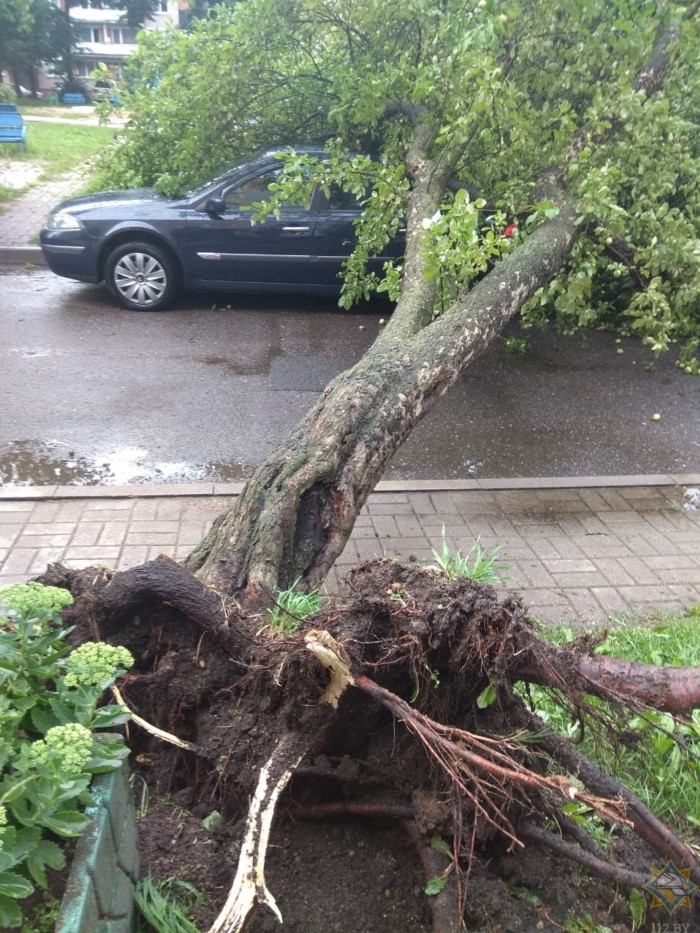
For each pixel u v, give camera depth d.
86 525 4.36
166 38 8.72
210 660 2.15
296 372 6.91
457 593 1.89
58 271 8.20
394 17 6.79
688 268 6.56
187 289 8.34
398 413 3.58
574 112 6.16
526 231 5.68
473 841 1.75
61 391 6.21
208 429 5.74
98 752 1.58
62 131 21.64
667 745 2.50
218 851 1.96
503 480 5.25
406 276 5.01
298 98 8.25
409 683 1.96
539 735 1.98
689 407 6.71
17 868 1.46
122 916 1.58
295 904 1.89
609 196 5.62
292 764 1.83
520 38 5.77
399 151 7.21
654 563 4.36
